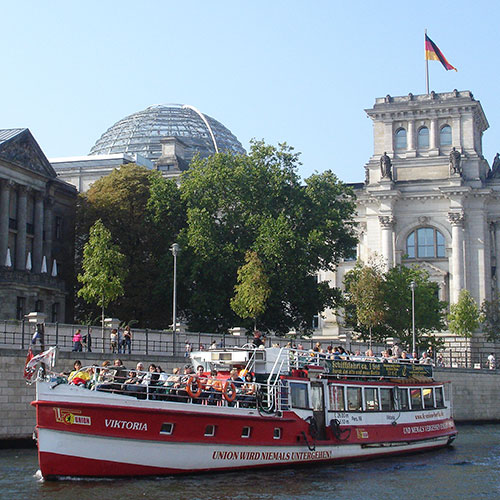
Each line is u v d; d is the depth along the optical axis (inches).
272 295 3582.7
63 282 3976.4
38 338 2234.3
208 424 1625.2
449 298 4857.3
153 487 1524.4
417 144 5034.5
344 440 1870.1
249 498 1480.1
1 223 3757.4
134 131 7194.9
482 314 4667.8
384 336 3909.9
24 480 1589.6
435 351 3897.6
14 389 2169.0
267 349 1802.4
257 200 3821.4
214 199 3855.8
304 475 1723.7
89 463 1524.4
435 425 2175.2
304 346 3339.1
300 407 1787.6
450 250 4881.9
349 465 1868.8
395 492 1594.5
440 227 4911.4
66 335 2421.3
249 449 1686.8
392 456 2014.0
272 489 1562.5
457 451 2186.3
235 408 1664.6
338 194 3966.5
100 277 3088.1
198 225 3690.9
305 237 3769.7
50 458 1504.7
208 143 7165.4
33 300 3718.0
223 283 3732.8
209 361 1833.2
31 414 2193.7
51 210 4124.0
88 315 3791.8
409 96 5027.1
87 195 4126.5
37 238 3993.6
